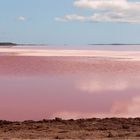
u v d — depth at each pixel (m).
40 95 30.58
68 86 36.59
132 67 63.75
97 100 28.88
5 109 25.00
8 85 36.56
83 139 14.97
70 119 20.69
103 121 19.98
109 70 57.47
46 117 22.94
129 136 15.76
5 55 110.56
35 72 52.06
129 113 24.16
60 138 15.38
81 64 70.25
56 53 134.75
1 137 15.73
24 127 18.52
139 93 32.53
